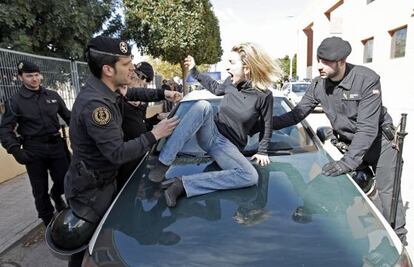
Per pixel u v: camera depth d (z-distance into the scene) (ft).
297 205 5.76
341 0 66.64
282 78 7.41
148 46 37.06
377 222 5.29
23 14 22.07
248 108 7.34
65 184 6.31
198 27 36.09
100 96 5.58
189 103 10.22
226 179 6.40
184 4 34.99
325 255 4.52
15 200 13.99
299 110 8.54
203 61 47.67
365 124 6.97
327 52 6.90
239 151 7.22
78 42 27.43
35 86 10.12
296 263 4.40
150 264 4.60
